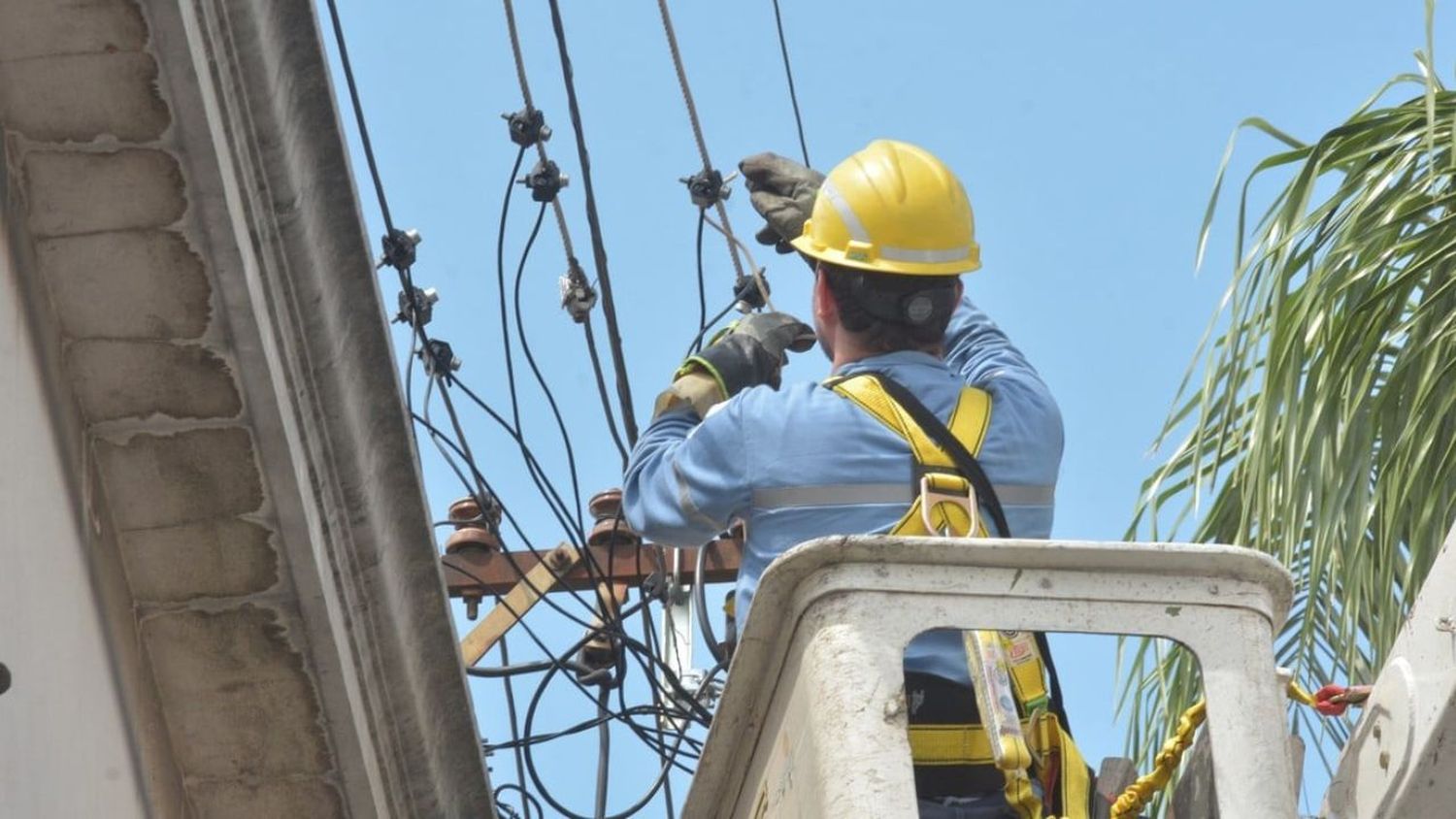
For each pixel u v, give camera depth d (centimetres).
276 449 1334
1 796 1091
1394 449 1847
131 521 1358
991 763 1135
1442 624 1126
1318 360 1891
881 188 1266
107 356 1289
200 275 1261
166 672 1428
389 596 1502
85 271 1252
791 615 1072
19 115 1198
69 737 1221
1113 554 1052
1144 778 1128
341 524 1441
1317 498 1852
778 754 1105
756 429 1205
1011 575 1053
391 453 1464
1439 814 1125
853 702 1024
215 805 1504
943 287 1252
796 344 1692
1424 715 1122
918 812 1114
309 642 1424
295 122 1306
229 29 1234
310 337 1361
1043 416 1245
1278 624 1087
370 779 1512
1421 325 1872
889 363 1231
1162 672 1944
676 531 1230
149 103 1198
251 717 1455
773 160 1408
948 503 1171
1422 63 1970
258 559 1381
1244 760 1033
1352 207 1939
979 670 1105
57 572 1221
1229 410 1914
